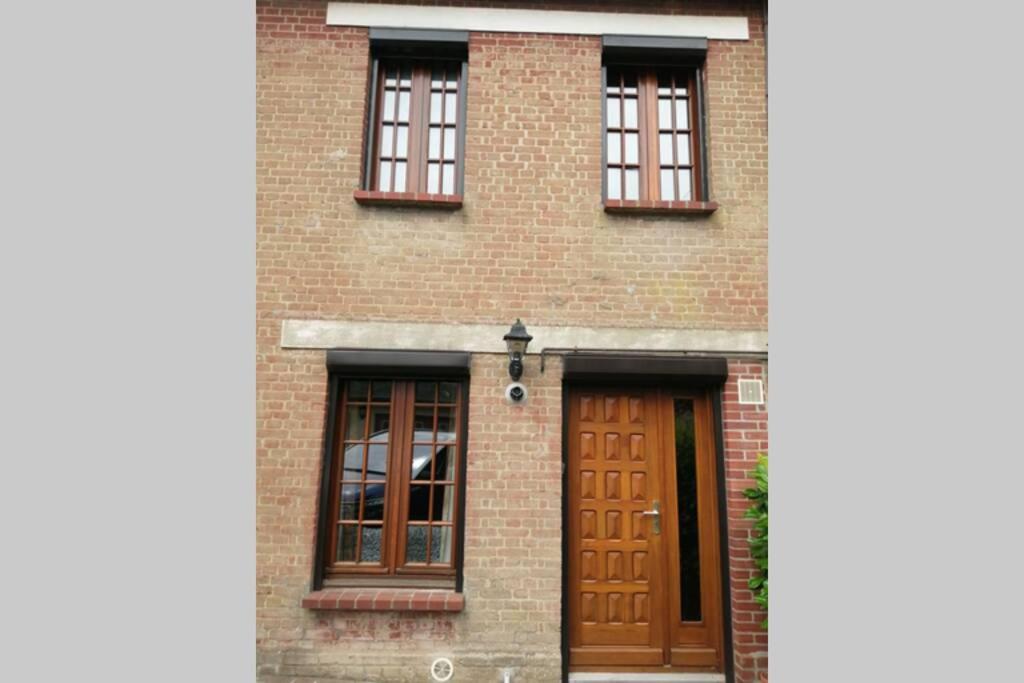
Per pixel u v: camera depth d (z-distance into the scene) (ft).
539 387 17.39
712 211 18.15
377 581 17.08
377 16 18.76
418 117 19.01
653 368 17.42
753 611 16.72
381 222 17.88
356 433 17.70
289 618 16.44
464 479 17.30
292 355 17.29
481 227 17.95
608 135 19.08
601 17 18.99
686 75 19.42
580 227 18.10
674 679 16.88
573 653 17.07
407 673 16.34
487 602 16.58
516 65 18.70
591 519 17.62
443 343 17.43
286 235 17.71
